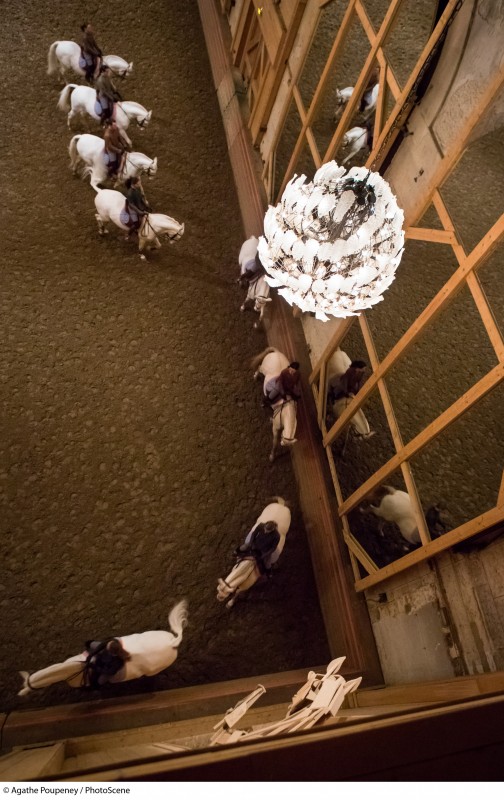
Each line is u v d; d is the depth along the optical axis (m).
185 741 3.91
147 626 4.96
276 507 5.14
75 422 5.69
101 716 4.24
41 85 7.87
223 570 5.37
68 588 4.93
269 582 5.46
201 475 5.79
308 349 6.61
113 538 5.23
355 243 3.13
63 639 4.73
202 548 5.42
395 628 4.79
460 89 4.00
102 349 6.17
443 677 4.18
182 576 5.24
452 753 1.85
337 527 5.49
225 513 5.67
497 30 3.64
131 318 6.46
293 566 5.62
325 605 5.43
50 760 3.09
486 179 5.12
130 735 4.13
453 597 4.09
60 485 5.35
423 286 5.64
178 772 1.68
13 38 8.14
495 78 3.49
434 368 5.29
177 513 5.52
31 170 7.09
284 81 7.02
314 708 2.94
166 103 8.43
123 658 4.15
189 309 6.76
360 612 5.19
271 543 4.85
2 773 2.80
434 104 4.31
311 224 3.12
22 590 4.82
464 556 3.97
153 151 7.89
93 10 8.90
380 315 5.64
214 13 9.08
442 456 4.84
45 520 5.16
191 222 7.47
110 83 7.08
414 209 4.52
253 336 6.88
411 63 6.34
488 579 3.73
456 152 3.88
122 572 5.11
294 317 6.82
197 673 4.89
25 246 6.52
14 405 5.60
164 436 5.88
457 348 5.33
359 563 5.44
